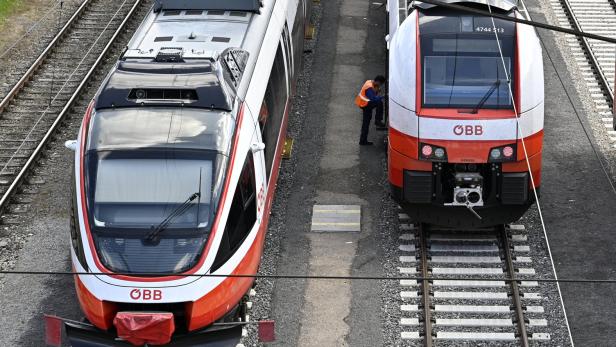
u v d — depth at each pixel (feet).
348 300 77.61
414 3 87.40
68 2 137.69
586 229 86.48
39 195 93.50
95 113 72.49
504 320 74.69
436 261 82.28
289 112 102.94
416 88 80.94
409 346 72.18
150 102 72.43
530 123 80.38
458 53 82.43
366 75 116.37
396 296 77.92
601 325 74.13
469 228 84.84
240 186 70.54
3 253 84.28
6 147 102.01
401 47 83.76
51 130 102.68
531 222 87.71
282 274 81.15
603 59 119.03
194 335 66.80
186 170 69.05
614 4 133.59
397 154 82.38
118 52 123.34
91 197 68.44
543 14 131.85
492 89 81.20
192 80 73.36
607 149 99.50
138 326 64.13
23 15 133.80
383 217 89.30
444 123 80.02
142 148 69.82
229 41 83.30
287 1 100.07
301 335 73.56
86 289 66.13
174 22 86.79
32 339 73.31
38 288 79.51
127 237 66.80
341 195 92.99
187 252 66.39
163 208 67.72
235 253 68.95
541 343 72.23
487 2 84.99
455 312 75.82
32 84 115.24
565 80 114.42
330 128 104.99
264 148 78.38
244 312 74.43
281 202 91.81
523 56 81.66
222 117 71.82
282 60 92.89
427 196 81.87
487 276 80.18
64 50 123.75
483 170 81.87
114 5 136.87
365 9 135.03
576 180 94.02
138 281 65.26
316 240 86.07
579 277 79.87
